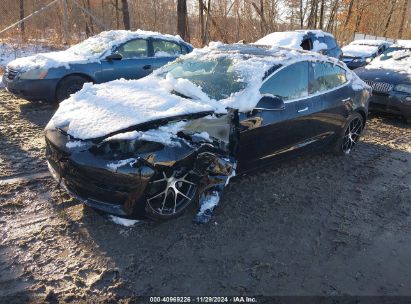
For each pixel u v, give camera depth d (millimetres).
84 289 2854
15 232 3441
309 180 4867
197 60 4980
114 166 3227
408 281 3168
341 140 5629
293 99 4684
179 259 3225
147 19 26188
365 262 3367
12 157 4965
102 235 3469
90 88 4328
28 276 2947
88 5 22406
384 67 8398
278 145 4555
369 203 4406
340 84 5535
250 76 4297
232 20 22391
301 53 4988
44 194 4109
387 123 7914
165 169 3389
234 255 3324
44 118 6727
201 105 3760
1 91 8508
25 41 15938
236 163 4168
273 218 3926
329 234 3734
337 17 29000
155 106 3711
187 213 3879
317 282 3080
